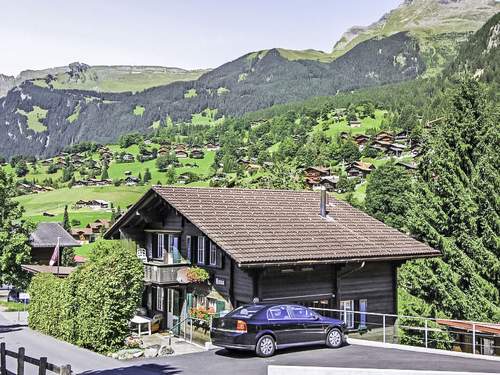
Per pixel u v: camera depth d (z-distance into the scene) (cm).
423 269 3497
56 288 2930
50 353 2348
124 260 2391
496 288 3328
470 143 3731
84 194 17750
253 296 2473
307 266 2584
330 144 18188
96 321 2364
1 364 1555
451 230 3584
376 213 7038
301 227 2845
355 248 2725
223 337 1917
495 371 1591
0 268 4862
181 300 2955
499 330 2708
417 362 1753
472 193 3516
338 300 2703
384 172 7294
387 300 2894
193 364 1856
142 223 3266
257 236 2606
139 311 3181
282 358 1858
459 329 3212
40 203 16875
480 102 3791
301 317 1981
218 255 2695
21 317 4072
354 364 1727
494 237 3366
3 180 5041
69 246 6328
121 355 2184
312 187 13688
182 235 2958
